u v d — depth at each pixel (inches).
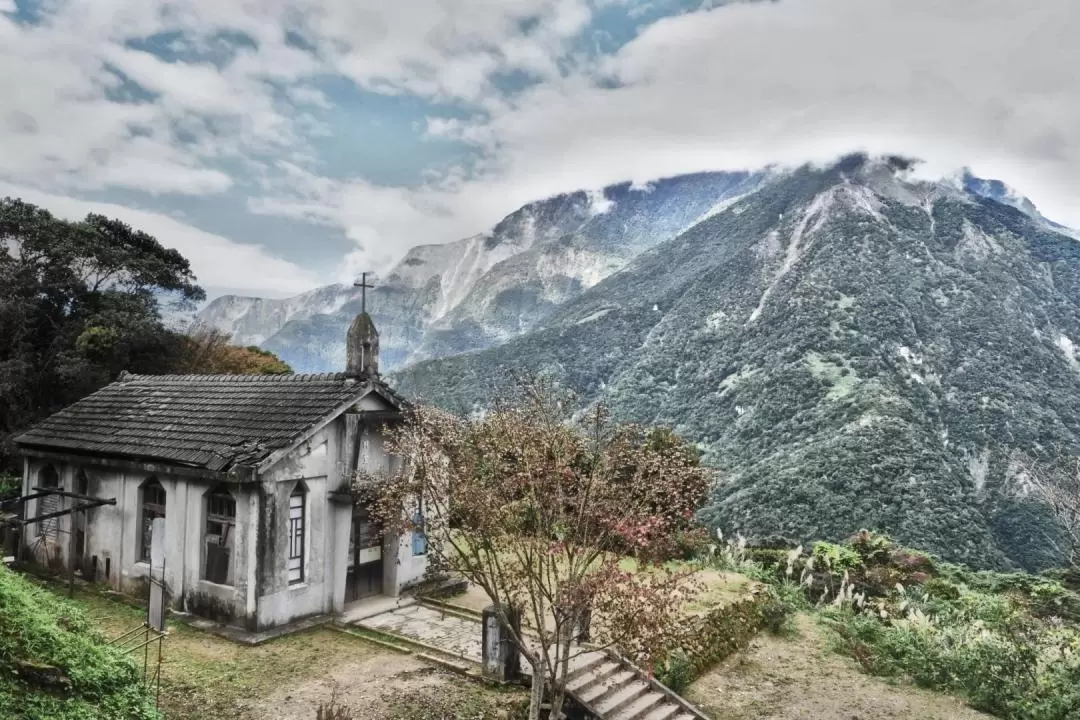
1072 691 584.4
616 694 534.6
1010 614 776.3
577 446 503.8
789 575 922.7
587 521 461.4
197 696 474.9
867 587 915.4
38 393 1115.3
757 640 749.9
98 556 709.9
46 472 774.5
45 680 335.6
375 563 706.8
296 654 558.9
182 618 617.6
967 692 632.4
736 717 578.6
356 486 636.1
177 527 642.2
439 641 595.8
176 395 782.5
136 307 1248.8
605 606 426.9
